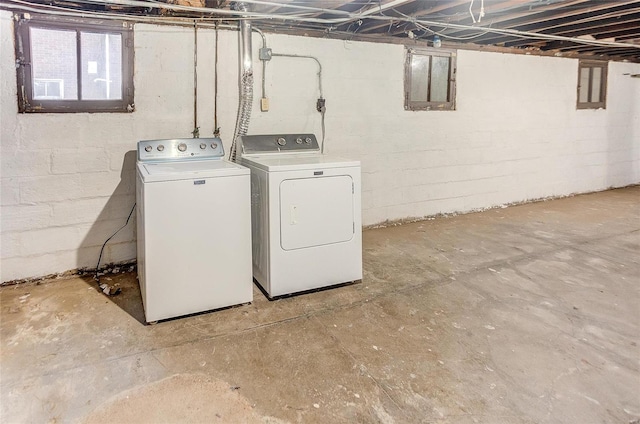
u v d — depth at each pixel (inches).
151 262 95.9
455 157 197.8
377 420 67.9
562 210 209.8
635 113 263.9
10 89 113.0
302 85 155.3
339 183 116.0
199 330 95.9
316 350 87.9
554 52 220.1
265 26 144.8
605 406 70.1
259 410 70.2
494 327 97.0
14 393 73.7
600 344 89.3
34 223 120.6
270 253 109.1
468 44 190.9
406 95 179.0
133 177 131.3
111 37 124.2
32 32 115.9
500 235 168.1
